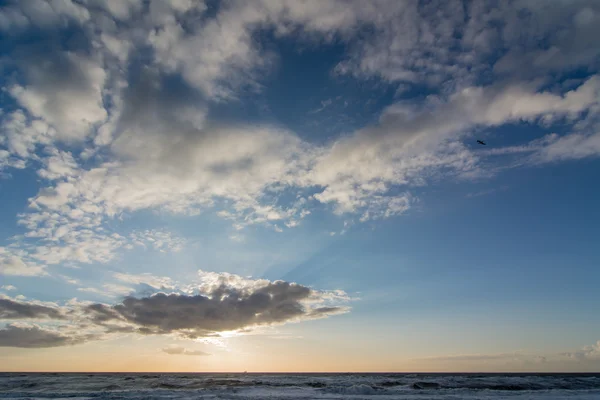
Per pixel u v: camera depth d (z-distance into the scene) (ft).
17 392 125.70
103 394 115.85
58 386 155.94
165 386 154.61
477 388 137.39
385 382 167.02
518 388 136.56
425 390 126.82
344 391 122.72
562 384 148.46
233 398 103.04
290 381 185.37
